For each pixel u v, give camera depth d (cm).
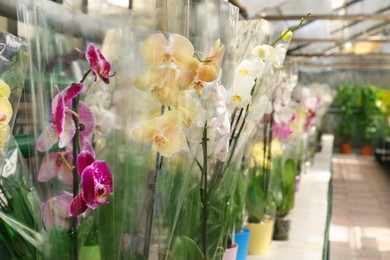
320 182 409
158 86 91
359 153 1537
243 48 129
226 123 112
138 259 96
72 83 84
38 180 87
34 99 85
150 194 95
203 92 100
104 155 90
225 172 121
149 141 92
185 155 99
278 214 220
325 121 1551
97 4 86
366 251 492
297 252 200
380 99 1516
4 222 94
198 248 111
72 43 84
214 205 119
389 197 812
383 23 793
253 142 178
